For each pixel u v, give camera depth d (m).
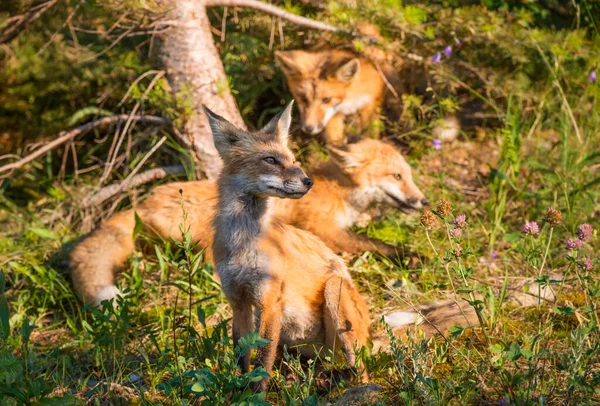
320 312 8.10
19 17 12.92
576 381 6.29
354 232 11.97
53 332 9.68
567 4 15.41
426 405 6.49
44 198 13.34
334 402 7.14
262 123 15.19
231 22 14.37
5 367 6.75
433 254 10.94
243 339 6.54
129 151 13.22
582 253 10.02
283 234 8.11
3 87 15.86
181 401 6.73
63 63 14.86
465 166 13.81
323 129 14.31
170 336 9.04
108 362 8.34
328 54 14.59
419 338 8.11
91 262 10.40
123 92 14.41
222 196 7.86
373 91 14.68
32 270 10.99
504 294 8.57
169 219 11.02
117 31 13.93
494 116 14.64
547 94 14.39
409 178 11.60
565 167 12.12
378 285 10.37
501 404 6.52
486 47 13.96
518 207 12.07
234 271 7.63
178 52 12.46
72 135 12.95
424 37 13.59
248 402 6.27
